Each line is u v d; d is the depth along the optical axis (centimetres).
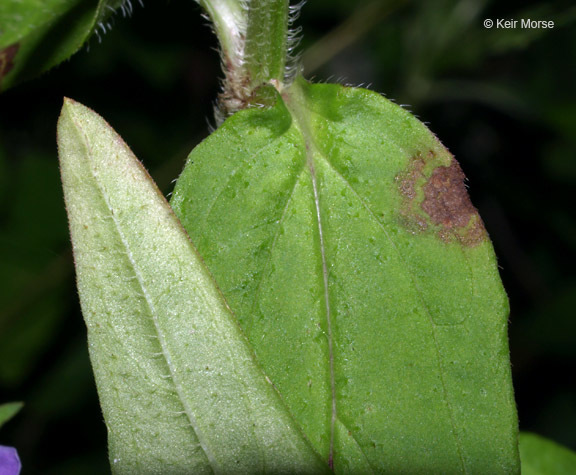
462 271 10
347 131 10
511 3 18
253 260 10
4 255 18
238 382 10
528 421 21
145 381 10
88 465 19
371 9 18
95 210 10
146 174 10
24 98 21
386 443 10
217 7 11
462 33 19
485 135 22
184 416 10
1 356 18
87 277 10
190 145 21
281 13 10
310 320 10
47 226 19
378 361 10
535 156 22
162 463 10
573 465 12
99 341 10
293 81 10
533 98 19
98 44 20
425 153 10
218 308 10
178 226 10
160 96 21
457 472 10
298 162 10
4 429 19
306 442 10
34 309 18
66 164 9
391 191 10
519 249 23
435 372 10
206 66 21
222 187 10
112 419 10
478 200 23
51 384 19
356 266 10
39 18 11
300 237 10
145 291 10
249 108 10
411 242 10
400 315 10
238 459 10
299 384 10
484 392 10
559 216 22
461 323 10
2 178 19
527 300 22
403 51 21
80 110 9
